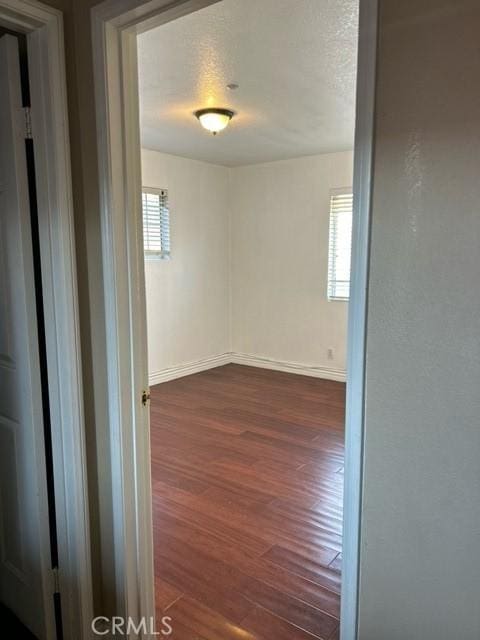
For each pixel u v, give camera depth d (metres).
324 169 4.88
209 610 1.83
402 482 0.91
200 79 2.69
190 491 2.74
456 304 0.81
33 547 1.66
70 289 1.48
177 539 2.28
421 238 0.83
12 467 1.71
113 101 1.36
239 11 1.95
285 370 5.48
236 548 2.21
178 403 4.33
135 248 1.48
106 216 1.41
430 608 0.91
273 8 1.93
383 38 0.82
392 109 0.83
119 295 1.44
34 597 1.69
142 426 1.56
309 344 5.26
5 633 1.74
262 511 2.53
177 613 1.82
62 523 1.62
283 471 2.99
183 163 5.00
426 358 0.85
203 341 5.51
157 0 1.18
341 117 3.43
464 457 0.83
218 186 5.46
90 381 1.56
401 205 0.84
